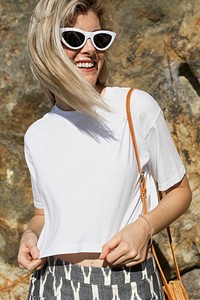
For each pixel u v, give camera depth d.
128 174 2.27
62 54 2.28
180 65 3.54
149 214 2.26
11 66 3.63
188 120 3.53
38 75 2.35
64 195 2.29
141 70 3.56
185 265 3.57
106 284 2.20
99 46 2.38
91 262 2.24
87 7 2.38
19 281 3.71
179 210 2.35
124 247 2.14
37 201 2.60
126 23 3.56
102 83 2.55
